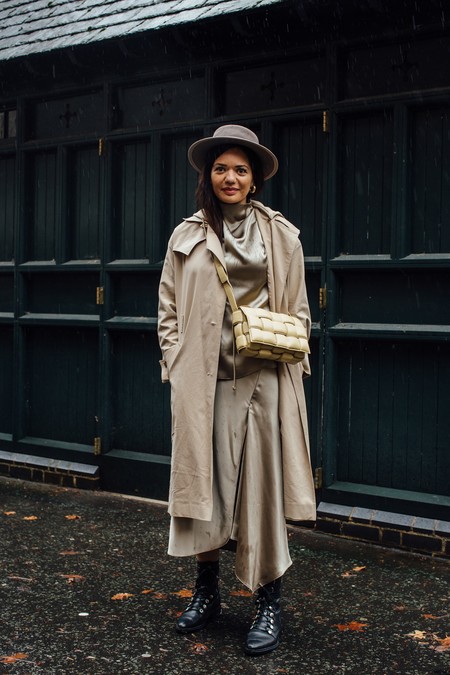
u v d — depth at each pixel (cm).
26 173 591
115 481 541
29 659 286
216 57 490
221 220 304
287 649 297
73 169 569
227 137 298
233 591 358
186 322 303
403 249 424
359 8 423
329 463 450
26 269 588
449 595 354
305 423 308
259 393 301
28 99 588
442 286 419
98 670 278
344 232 450
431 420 425
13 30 597
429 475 425
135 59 522
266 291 308
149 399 533
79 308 566
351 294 448
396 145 425
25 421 598
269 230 311
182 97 513
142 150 534
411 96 419
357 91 443
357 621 324
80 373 568
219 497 300
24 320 589
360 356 446
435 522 414
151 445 533
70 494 539
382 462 440
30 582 365
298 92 463
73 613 329
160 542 429
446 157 416
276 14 438
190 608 315
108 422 547
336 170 446
